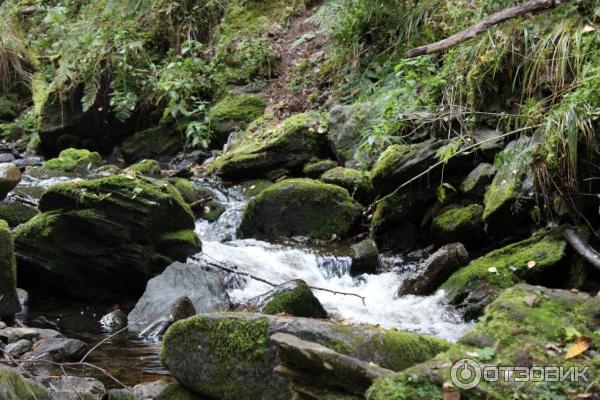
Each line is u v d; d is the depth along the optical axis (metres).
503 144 5.84
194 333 3.26
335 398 2.70
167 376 4.05
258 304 4.80
